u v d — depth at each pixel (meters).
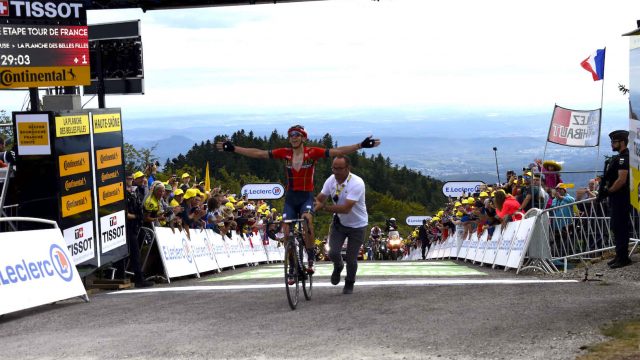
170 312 8.18
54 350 6.19
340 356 5.52
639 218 11.48
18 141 10.27
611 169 10.79
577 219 12.76
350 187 8.98
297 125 8.36
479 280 10.80
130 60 15.58
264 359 5.52
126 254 12.12
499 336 6.00
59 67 12.01
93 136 11.36
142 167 34.28
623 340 5.52
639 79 9.61
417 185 163.75
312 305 8.30
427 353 5.51
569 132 15.69
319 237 74.88
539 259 12.67
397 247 43.59
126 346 6.23
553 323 6.43
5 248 8.45
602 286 8.99
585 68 15.53
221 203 18.56
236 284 11.30
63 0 11.96
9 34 11.62
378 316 7.30
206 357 5.67
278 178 111.88
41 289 8.82
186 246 14.41
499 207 15.10
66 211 10.48
